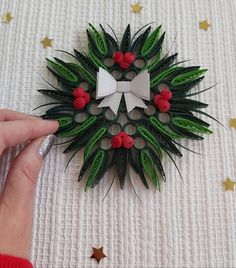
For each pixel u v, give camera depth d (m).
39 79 0.18
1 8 0.19
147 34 0.18
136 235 0.16
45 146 0.16
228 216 0.16
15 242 0.14
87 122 0.17
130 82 0.17
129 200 0.16
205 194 0.16
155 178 0.16
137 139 0.17
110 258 0.16
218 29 0.19
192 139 0.17
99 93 0.17
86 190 0.16
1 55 0.18
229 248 0.16
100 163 0.16
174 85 0.17
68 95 0.17
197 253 0.16
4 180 0.17
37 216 0.16
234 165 0.17
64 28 0.19
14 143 0.15
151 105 0.17
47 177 0.17
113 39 0.18
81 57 0.18
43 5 0.19
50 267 0.16
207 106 0.17
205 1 0.19
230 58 0.18
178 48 0.18
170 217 0.16
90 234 0.16
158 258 0.16
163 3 0.19
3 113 0.16
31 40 0.19
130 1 0.19
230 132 0.17
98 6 0.19
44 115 0.17
